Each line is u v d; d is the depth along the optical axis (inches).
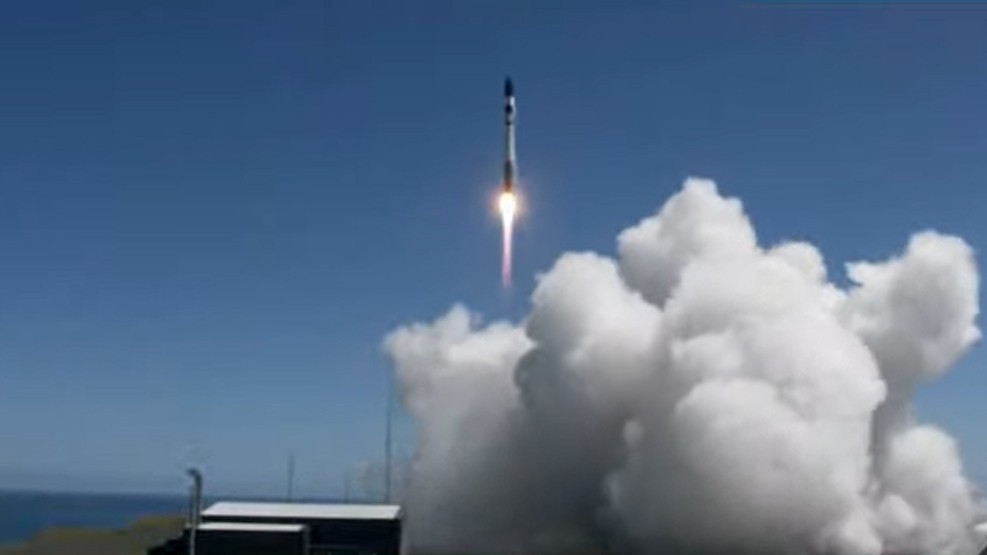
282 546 4510.3
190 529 4188.0
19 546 6343.5
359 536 4788.4
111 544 6461.6
